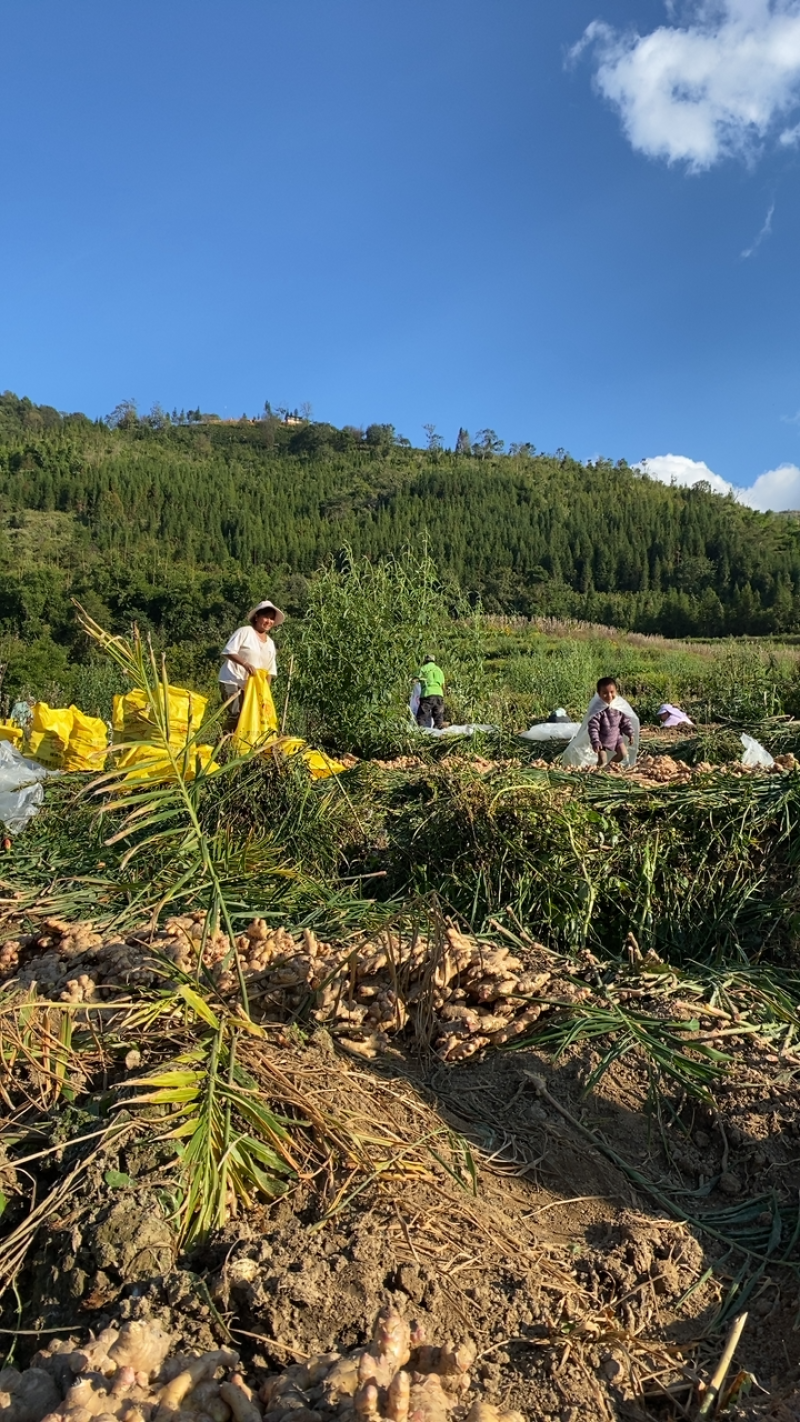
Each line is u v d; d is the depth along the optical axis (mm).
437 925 3520
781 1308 2475
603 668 24969
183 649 28938
